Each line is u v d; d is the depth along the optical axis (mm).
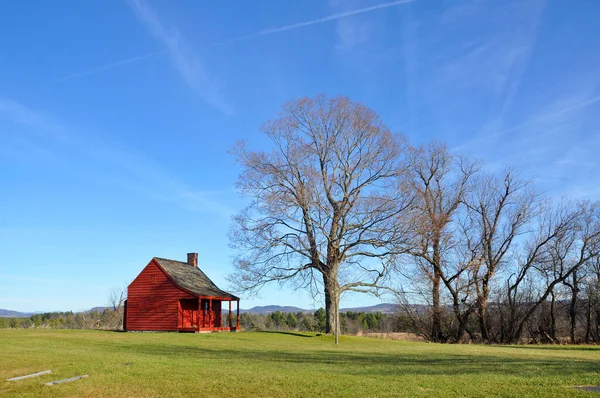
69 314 75438
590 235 48469
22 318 80000
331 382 14039
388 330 73625
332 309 42625
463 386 13344
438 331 50062
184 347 27281
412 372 16453
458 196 50094
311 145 41906
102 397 12508
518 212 49219
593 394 11906
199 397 12508
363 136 41781
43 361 17172
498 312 51531
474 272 48938
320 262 40312
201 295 43031
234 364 18359
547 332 51125
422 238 42062
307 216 39125
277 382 14000
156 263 44438
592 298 48656
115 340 29812
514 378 14656
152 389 13195
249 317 82875
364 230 39938
